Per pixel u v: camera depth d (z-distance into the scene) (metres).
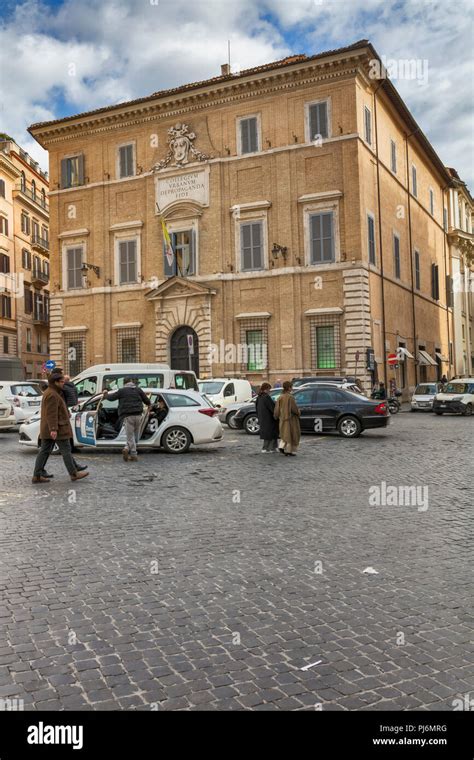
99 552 6.24
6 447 16.33
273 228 31.16
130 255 34.59
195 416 14.63
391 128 36.22
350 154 29.67
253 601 4.90
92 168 35.69
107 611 4.70
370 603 4.87
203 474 11.30
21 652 4.02
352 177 29.58
